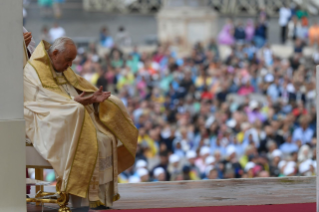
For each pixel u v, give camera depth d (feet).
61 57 39.01
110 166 39.19
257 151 140.36
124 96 171.94
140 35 224.33
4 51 32.35
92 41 211.82
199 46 195.93
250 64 186.60
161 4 227.20
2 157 31.94
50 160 36.09
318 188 33.73
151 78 178.50
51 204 42.06
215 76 178.29
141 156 131.44
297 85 176.14
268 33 221.46
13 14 32.65
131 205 40.57
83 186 35.78
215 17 222.89
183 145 138.31
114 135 40.63
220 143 138.41
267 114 158.71
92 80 176.65
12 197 32.40
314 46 204.64
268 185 50.96
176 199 43.39
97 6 229.45
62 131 35.99
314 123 155.53
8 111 32.53
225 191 47.47
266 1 230.07
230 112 156.25
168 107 163.73
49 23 221.25
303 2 222.48
